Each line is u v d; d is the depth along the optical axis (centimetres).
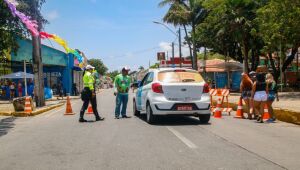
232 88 4819
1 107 2245
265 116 1481
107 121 1393
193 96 1266
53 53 4106
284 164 692
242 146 866
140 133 1072
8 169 688
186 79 1281
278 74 3994
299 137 1002
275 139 965
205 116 1302
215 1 3597
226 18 3688
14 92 3491
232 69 3766
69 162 725
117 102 1498
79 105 2559
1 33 2178
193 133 1066
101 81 9319
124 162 714
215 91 1852
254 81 1446
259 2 3544
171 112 1246
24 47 3500
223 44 4334
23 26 2175
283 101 2128
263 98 1337
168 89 1252
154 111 1252
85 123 1351
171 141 934
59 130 1180
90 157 764
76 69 4847
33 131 1185
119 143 916
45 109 2047
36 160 753
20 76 3147
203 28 4406
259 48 3959
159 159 736
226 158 741
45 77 4481
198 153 789
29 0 2120
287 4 2386
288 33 2438
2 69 3497
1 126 1343
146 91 1338
